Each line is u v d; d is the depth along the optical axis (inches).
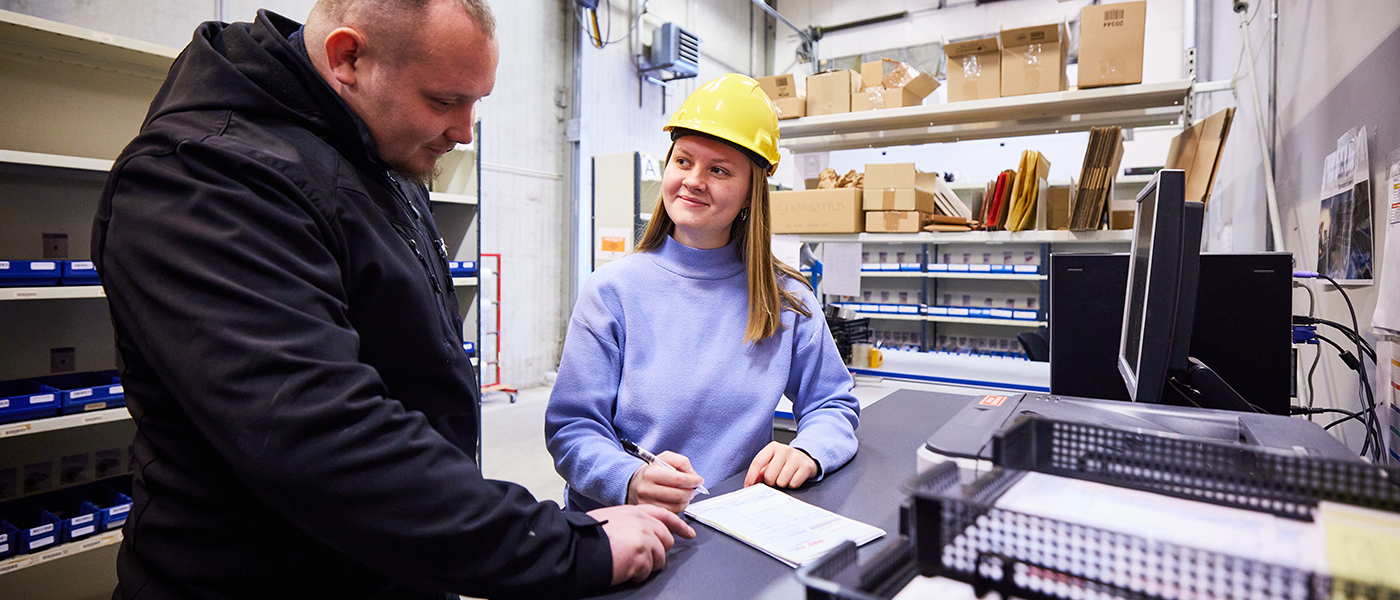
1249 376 44.8
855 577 14.1
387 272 28.8
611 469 33.8
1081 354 50.6
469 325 116.0
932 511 14.3
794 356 45.3
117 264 23.6
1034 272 204.8
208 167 24.1
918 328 243.1
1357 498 13.7
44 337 85.0
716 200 41.8
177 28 126.0
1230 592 11.3
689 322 42.9
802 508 30.3
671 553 26.2
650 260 44.5
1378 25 49.3
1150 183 33.7
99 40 75.5
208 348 22.1
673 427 40.8
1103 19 80.6
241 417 21.8
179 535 26.7
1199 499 15.2
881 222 94.4
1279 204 83.8
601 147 230.2
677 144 42.3
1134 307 36.9
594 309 42.3
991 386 85.0
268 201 24.6
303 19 147.1
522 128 207.0
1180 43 244.4
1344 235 56.9
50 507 78.4
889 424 46.7
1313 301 59.8
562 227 223.6
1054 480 17.0
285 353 22.5
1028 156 88.0
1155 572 11.9
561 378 40.8
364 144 29.8
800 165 117.3
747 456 41.2
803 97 103.3
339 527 22.6
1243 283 44.7
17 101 79.2
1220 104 135.9
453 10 28.0
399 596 30.9
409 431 24.4
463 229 115.9
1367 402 48.0
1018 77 88.6
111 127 86.5
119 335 26.4
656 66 243.4
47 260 74.8
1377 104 49.3
